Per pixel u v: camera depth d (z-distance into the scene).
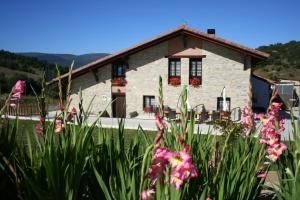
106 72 24.20
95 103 24.44
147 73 23.50
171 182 1.90
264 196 4.59
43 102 2.88
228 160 3.43
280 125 3.43
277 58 80.81
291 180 3.34
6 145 2.58
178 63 23.09
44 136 2.84
